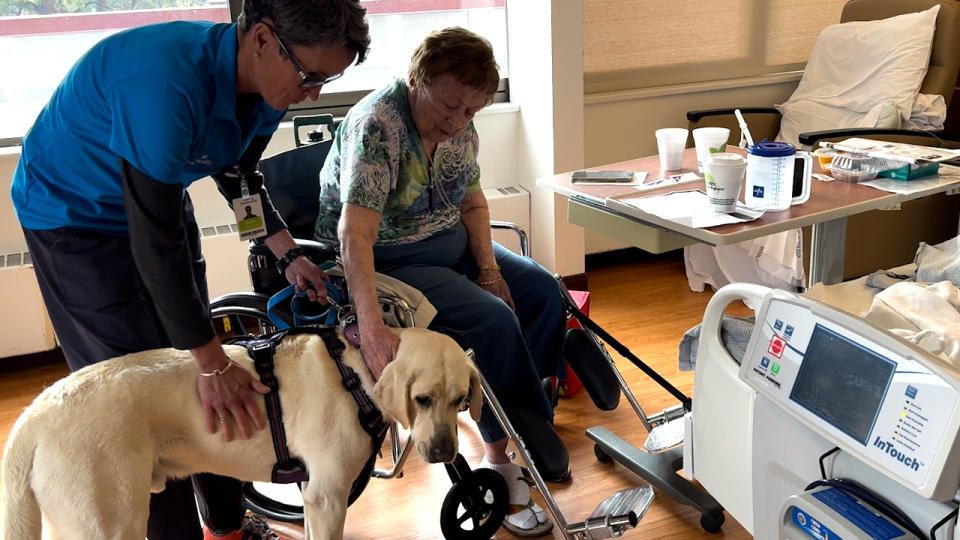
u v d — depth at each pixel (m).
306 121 2.37
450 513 1.88
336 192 2.04
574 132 3.25
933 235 3.31
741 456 1.62
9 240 2.97
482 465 2.16
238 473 1.55
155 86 1.31
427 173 2.03
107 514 1.36
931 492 1.12
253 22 1.33
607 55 3.58
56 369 3.00
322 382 1.51
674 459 2.16
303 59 1.33
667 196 1.94
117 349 1.61
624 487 2.20
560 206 3.32
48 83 3.03
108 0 3.01
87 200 1.50
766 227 1.68
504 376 1.99
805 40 3.91
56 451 1.34
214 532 1.92
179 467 1.50
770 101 3.89
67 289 1.56
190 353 1.51
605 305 3.39
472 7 3.45
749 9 3.75
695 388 1.73
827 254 2.12
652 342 3.03
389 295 1.81
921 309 1.48
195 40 1.37
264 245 1.94
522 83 3.41
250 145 1.71
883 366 1.21
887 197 1.83
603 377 2.19
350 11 1.32
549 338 2.23
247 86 1.43
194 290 1.42
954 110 3.63
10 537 1.36
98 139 1.42
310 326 1.63
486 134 3.48
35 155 1.48
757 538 1.60
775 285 3.23
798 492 1.45
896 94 3.27
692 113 3.44
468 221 2.23
